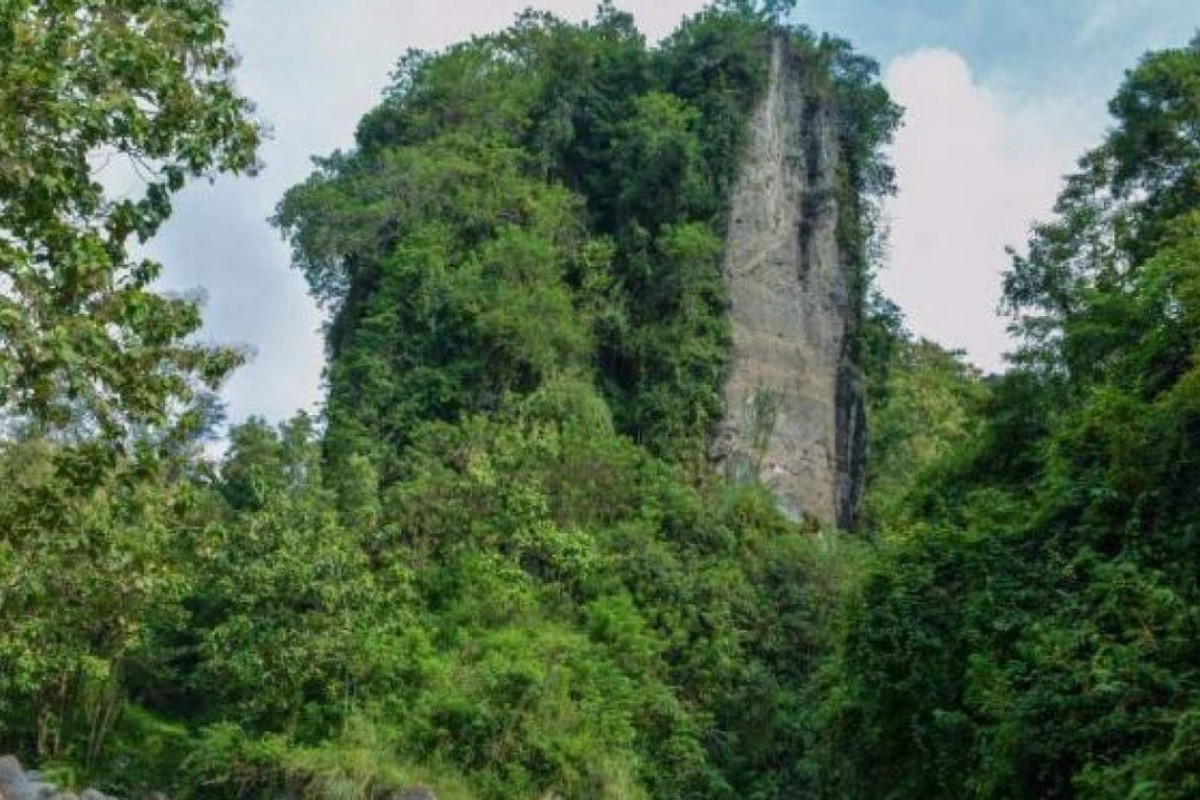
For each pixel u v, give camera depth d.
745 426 57.09
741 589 45.62
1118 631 18.00
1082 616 18.91
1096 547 20.28
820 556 47.84
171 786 37.44
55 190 12.38
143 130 12.79
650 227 60.47
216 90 13.66
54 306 12.76
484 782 35.31
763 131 63.59
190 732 41.09
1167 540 18.89
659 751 39.56
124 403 13.97
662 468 51.59
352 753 33.72
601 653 41.00
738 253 60.81
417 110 66.00
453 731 36.31
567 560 43.88
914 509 28.08
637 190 60.31
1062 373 27.27
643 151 60.53
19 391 13.24
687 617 44.53
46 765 36.62
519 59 68.31
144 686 43.09
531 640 40.12
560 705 37.56
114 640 35.47
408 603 40.34
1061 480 21.52
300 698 35.84
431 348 54.41
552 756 36.03
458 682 37.53
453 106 65.06
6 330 12.21
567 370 54.22
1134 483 19.53
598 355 57.38
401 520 44.56
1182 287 21.20
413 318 55.03
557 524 46.75
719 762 41.12
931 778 22.20
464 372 53.31
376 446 50.78
